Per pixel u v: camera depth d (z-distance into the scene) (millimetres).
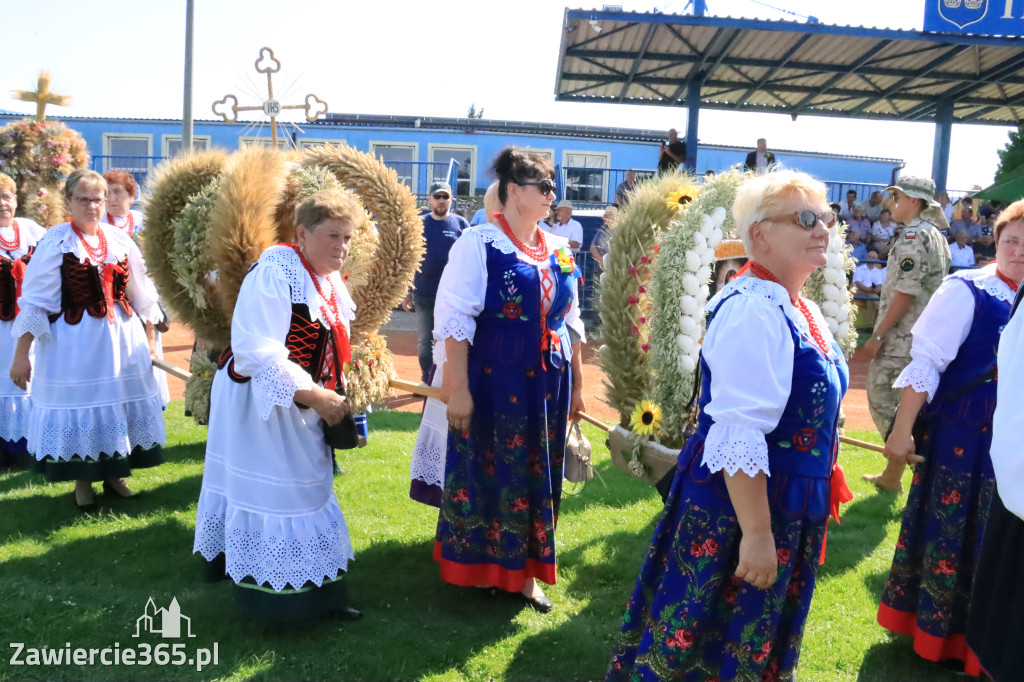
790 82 14383
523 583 3574
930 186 5207
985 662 2113
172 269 4281
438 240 7012
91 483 4898
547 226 11484
